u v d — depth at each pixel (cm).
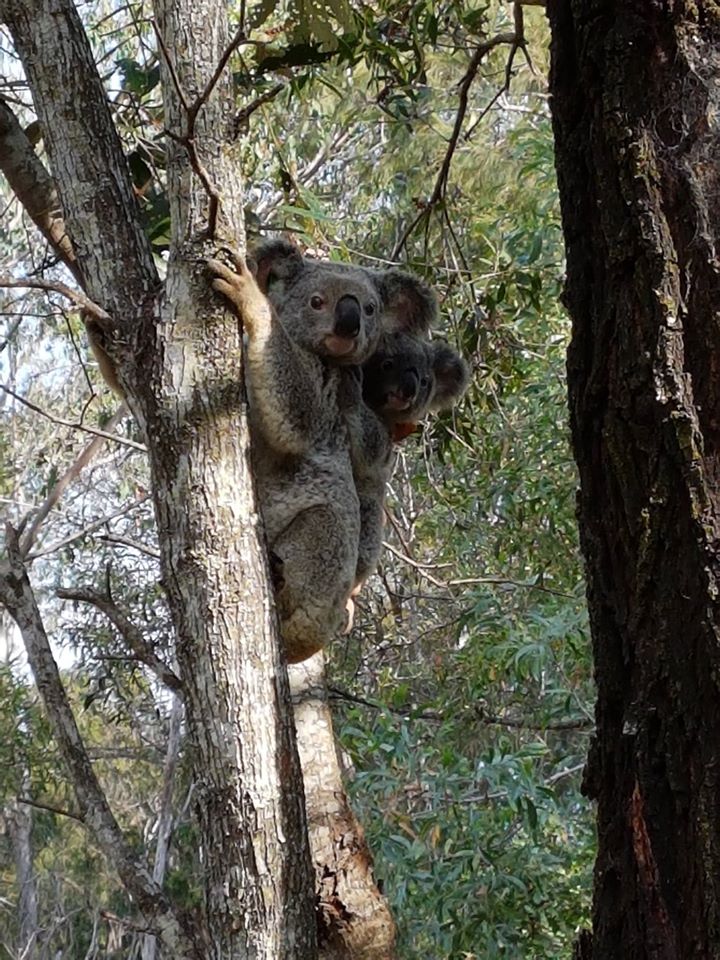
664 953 243
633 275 256
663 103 257
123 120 500
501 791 627
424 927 671
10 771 1159
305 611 377
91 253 287
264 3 406
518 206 942
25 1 295
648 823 249
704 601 244
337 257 596
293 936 264
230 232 278
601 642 267
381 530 440
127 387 278
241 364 280
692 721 244
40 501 1240
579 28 268
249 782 264
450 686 768
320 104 966
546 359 714
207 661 266
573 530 700
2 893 1647
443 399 487
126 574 1022
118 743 1480
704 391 249
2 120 347
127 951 1577
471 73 521
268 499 378
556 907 685
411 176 1122
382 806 700
